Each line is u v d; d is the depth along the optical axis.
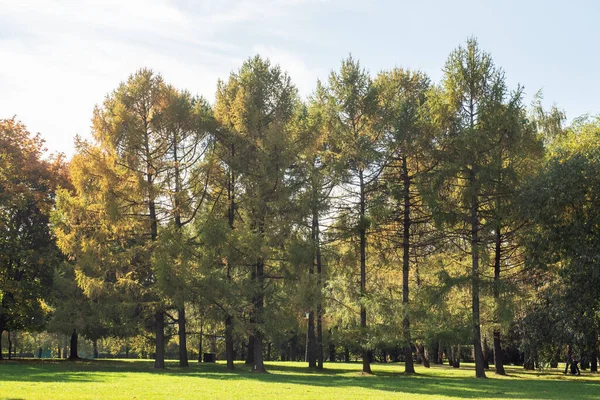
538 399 19.92
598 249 27.48
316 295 31.61
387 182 34.00
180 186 33.38
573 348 29.33
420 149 33.31
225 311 31.98
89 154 31.59
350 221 34.19
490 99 31.95
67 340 82.62
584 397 20.98
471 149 31.55
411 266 38.78
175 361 47.69
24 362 38.47
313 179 33.16
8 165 40.00
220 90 37.28
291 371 35.75
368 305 31.95
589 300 27.48
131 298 32.03
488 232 32.25
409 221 34.47
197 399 16.81
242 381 24.56
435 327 30.77
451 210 32.03
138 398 16.55
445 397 20.05
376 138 34.69
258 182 32.81
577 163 29.14
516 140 31.58
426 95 34.56
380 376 31.67
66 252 32.12
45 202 40.19
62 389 18.42
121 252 32.16
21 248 39.25
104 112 32.53
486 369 44.22
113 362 42.66
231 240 31.44
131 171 32.41
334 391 20.97
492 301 31.14
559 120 43.47
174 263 31.19
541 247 29.30
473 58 32.81
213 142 34.91
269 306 32.22
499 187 31.98
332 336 33.38
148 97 33.66
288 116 36.16
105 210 31.08
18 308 39.81
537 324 30.12
